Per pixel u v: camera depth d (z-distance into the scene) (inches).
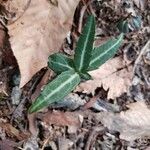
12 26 4.4
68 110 4.7
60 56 4.3
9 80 4.5
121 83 5.1
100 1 5.4
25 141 4.3
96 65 4.4
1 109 4.3
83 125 4.7
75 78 4.3
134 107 5.1
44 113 4.5
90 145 4.7
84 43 4.2
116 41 4.5
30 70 4.3
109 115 4.9
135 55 5.4
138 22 5.6
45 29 4.5
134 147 5.0
